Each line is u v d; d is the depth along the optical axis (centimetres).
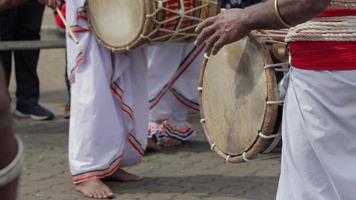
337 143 589
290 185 614
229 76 688
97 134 917
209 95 716
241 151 679
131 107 944
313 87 587
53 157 1116
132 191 965
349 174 586
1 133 324
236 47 680
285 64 649
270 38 660
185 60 1120
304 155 600
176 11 862
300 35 584
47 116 1326
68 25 908
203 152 1135
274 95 642
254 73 660
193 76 1132
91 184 934
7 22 1294
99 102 909
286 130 612
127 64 927
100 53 910
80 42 902
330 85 581
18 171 331
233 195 958
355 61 576
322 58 580
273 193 964
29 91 1327
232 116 686
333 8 582
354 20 580
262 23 595
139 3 854
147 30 857
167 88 1127
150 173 1040
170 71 1115
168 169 1059
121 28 878
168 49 1104
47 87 1583
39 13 1320
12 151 329
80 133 922
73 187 979
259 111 653
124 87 936
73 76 917
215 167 1067
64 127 1284
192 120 1312
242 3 1096
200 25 630
